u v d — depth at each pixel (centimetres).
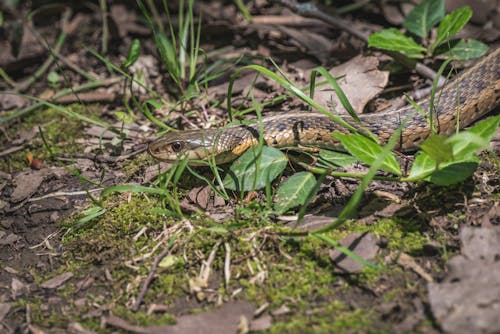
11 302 45
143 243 46
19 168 54
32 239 49
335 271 44
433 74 55
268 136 50
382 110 54
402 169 49
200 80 58
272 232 45
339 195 48
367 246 44
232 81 50
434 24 56
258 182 47
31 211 50
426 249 44
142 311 44
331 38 61
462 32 60
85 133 56
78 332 43
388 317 42
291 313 43
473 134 43
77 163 54
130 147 54
